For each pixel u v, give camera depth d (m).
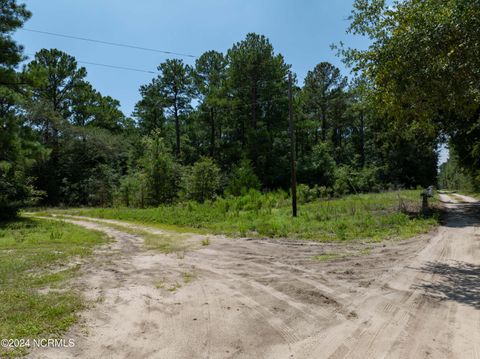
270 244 11.21
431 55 7.08
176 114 50.03
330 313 5.07
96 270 7.66
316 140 57.50
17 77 19.97
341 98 52.88
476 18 6.63
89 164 44.50
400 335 4.34
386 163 46.97
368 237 11.91
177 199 31.17
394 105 8.15
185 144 53.16
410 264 8.14
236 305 5.40
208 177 30.39
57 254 9.30
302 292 6.05
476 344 4.11
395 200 23.42
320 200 27.62
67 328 4.45
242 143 47.81
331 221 14.76
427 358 3.79
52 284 6.43
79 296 5.69
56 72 42.34
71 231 14.79
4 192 21.23
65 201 39.81
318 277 7.05
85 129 42.38
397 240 11.27
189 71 48.84
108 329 4.46
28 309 5.01
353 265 8.10
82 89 45.19
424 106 7.92
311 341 4.18
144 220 19.64
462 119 18.70
